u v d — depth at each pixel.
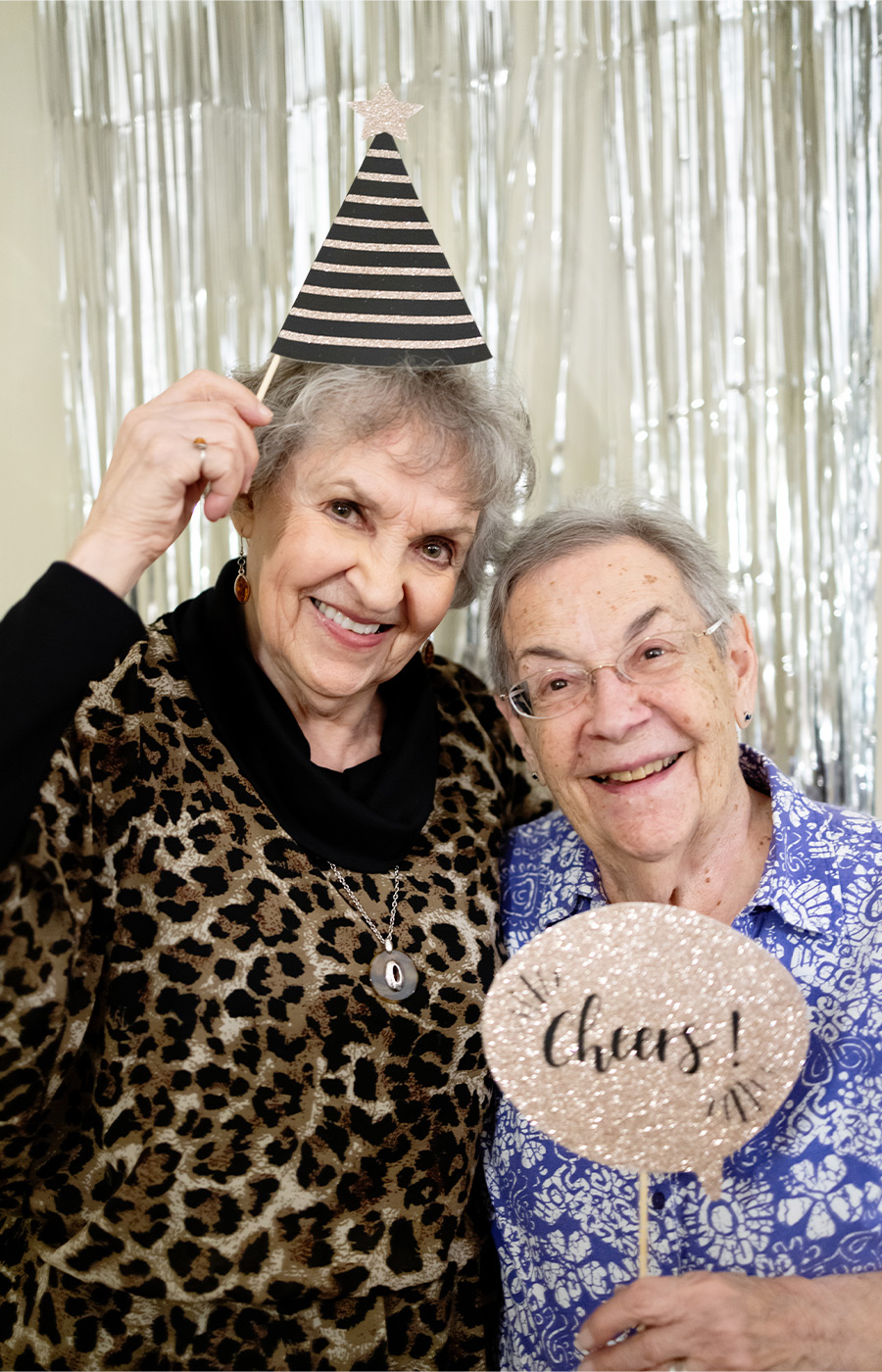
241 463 1.01
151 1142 1.05
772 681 1.68
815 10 1.64
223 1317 1.08
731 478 1.68
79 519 1.78
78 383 1.76
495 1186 1.20
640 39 1.67
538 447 1.72
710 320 1.67
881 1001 1.08
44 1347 1.09
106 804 1.08
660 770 1.13
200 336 1.74
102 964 1.06
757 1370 0.93
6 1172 1.06
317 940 1.11
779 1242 1.05
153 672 1.18
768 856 1.17
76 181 1.75
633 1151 0.94
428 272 1.18
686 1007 0.94
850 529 1.67
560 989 0.95
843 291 1.66
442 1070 1.14
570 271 1.69
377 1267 1.11
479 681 1.49
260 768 1.15
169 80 1.73
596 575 1.15
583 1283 1.12
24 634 0.94
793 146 1.65
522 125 1.69
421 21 1.69
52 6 1.75
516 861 1.33
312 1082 1.09
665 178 1.68
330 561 1.12
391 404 1.10
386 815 1.21
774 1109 0.94
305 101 1.71
